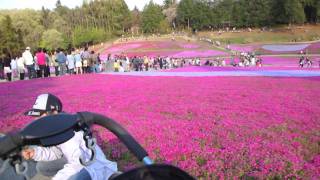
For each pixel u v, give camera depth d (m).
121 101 15.52
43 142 2.31
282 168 7.07
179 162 7.38
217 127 10.55
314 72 30.03
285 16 114.31
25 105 15.11
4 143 2.28
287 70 33.31
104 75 28.73
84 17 140.62
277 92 17.55
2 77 35.78
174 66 49.41
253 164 7.30
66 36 122.75
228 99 15.64
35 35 110.00
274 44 91.00
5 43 89.25
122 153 8.05
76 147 3.63
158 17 137.38
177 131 10.01
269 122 11.25
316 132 10.12
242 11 123.81
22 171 2.51
